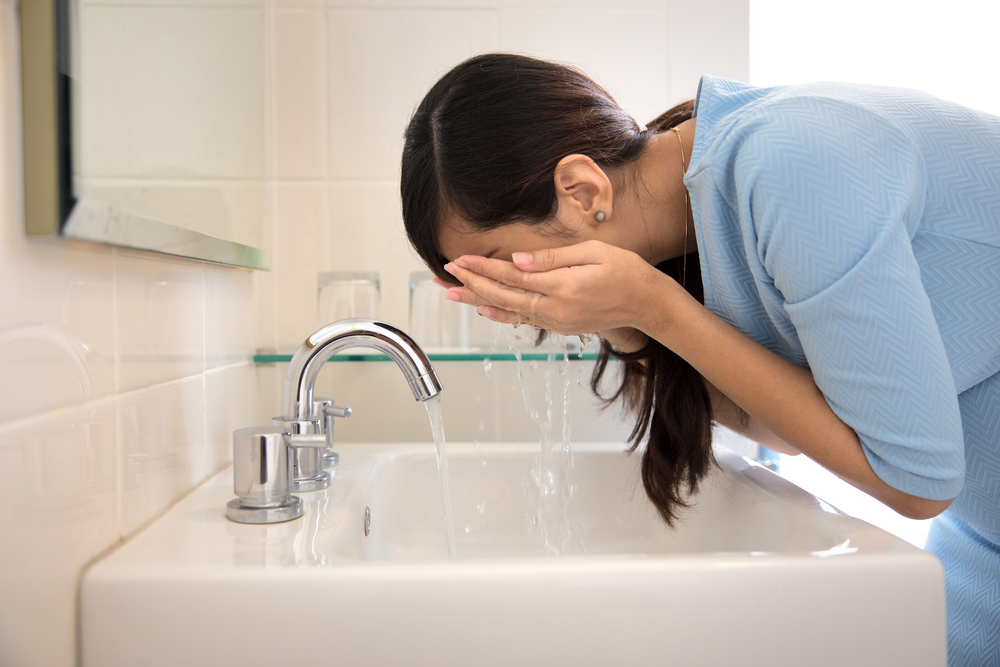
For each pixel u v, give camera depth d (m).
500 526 0.86
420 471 0.87
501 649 0.43
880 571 0.44
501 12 1.08
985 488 0.62
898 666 0.44
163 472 0.60
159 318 0.59
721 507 0.77
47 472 0.41
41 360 0.41
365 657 0.43
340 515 0.59
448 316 1.02
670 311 0.58
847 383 0.51
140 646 0.43
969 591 0.71
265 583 0.43
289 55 1.07
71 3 0.42
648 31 1.09
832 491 1.22
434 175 0.61
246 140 0.87
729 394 0.60
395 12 1.08
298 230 1.08
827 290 0.49
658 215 0.65
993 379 0.58
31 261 0.40
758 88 0.63
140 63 0.54
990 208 0.54
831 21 1.27
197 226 0.68
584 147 0.60
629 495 0.86
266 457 0.58
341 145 1.08
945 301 0.56
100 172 0.46
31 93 0.40
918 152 0.52
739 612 0.44
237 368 0.84
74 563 0.44
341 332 0.63
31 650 0.39
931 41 1.27
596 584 0.43
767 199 0.50
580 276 0.57
